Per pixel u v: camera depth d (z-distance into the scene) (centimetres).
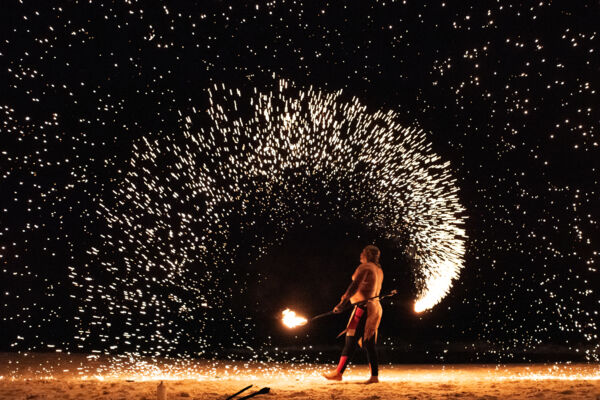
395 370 1006
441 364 1139
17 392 579
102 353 1240
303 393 587
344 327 1636
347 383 702
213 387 627
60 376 839
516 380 710
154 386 627
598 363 1154
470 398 544
